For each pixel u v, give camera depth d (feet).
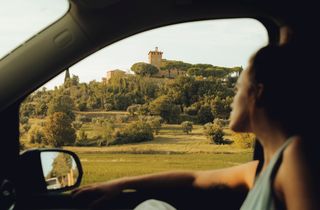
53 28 6.91
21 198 7.20
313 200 3.66
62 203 7.29
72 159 7.28
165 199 7.57
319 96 4.22
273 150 4.26
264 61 4.28
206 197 7.25
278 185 3.86
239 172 6.64
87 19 6.87
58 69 7.02
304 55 4.32
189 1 7.04
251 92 4.33
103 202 7.15
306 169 3.75
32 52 6.90
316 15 6.86
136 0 6.86
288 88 4.23
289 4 6.93
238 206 7.11
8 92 6.95
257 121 4.34
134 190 7.72
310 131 4.13
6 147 7.19
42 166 7.25
